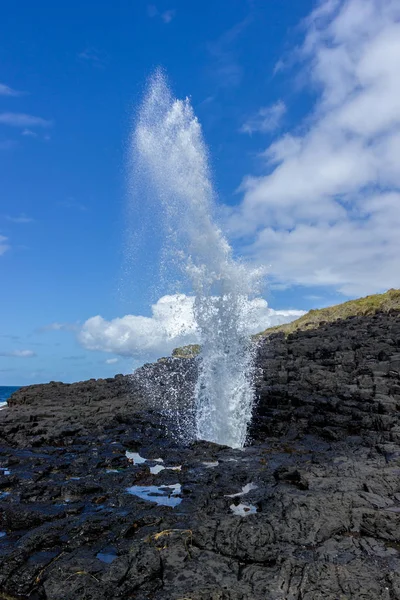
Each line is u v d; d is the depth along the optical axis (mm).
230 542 7004
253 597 5727
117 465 13438
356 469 10688
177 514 8508
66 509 9227
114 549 7336
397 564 6535
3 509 9336
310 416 16484
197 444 15164
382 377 17891
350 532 7672
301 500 8602
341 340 26141
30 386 34469
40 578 6570
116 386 32031
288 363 23703
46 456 14766
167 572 6395
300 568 6273
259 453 13656
